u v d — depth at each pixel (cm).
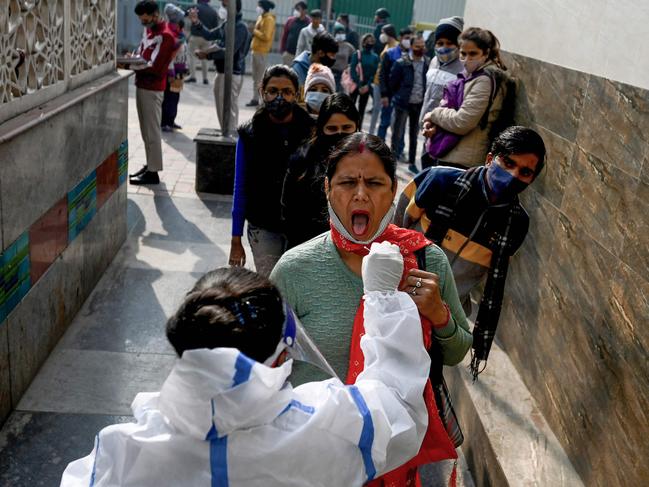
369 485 159
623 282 254
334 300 175
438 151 455
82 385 361
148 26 663
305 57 631
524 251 370
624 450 244
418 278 162
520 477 279
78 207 420
